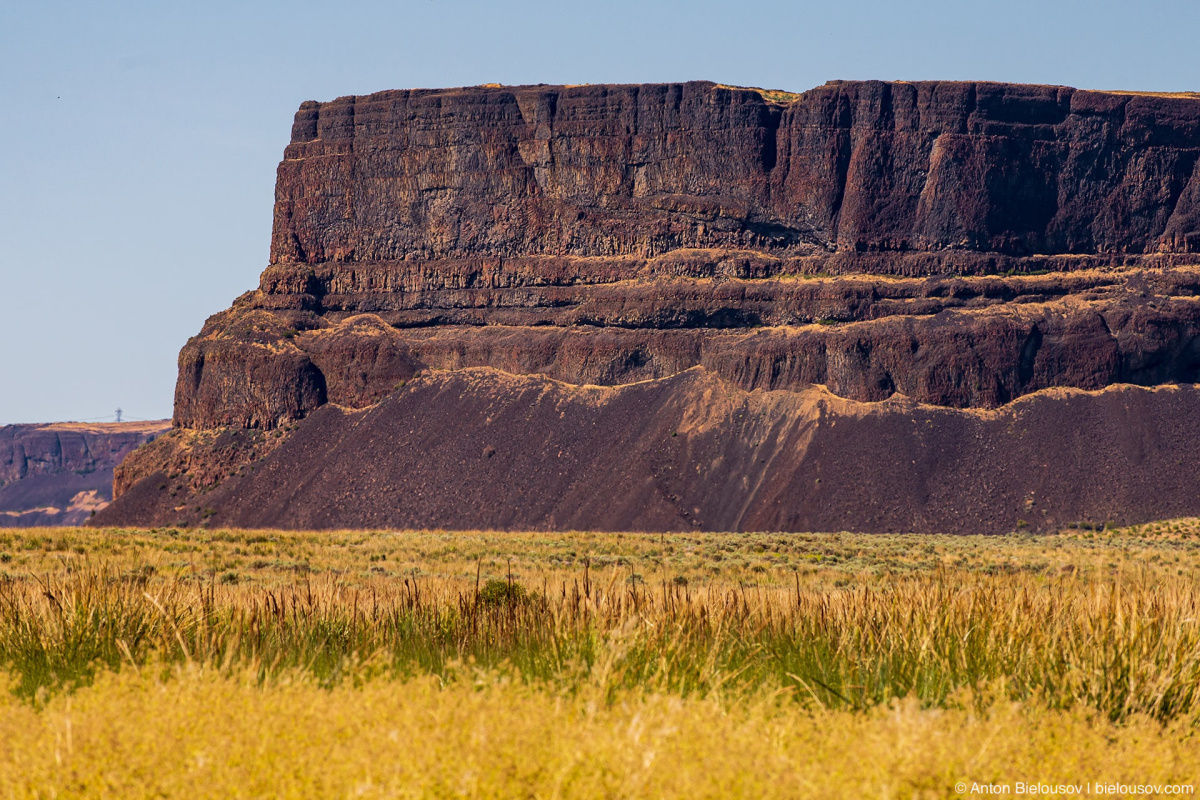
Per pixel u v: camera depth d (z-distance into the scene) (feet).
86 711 35.32
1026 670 56.90
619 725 33.96
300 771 30.71
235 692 38.06
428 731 32.24
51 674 56.44
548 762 31.14
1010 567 313.53
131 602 69.31
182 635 64.28
